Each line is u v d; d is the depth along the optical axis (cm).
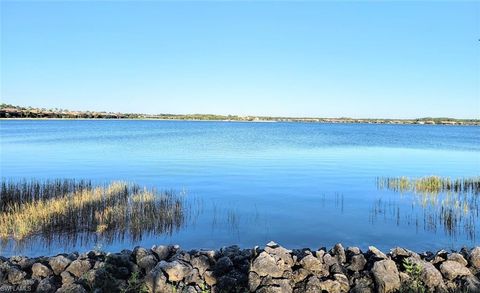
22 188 2444
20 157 5125
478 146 7875
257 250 1182
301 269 1100
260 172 3869
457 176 3759
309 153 5941
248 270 1103
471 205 2427
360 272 1121
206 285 1084
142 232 1833
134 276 1048
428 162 4962
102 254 1209
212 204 2441
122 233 1806
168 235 1808
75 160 4831
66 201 2183
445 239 1778
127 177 3522
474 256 1184
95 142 7812
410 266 1088
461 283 1072
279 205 2439
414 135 12850
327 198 2666
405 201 2567
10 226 1827
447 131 17275
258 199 2614
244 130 15550
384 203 2508
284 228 1950
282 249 1168
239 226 1970
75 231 1812
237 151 6156
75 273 1106
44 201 2267
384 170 4150
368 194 2808
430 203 2492
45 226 1853
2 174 3678
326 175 3719
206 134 11712
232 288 1059
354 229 1941
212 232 1872
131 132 12438
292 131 15288
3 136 9406
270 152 6022
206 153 5794
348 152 6206
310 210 2319
